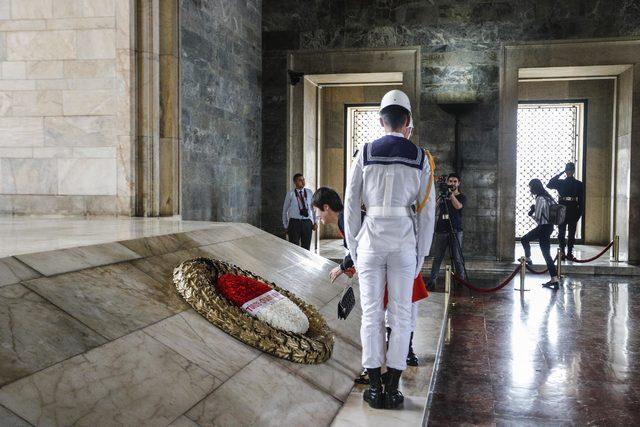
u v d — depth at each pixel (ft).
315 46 43.21
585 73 43.04
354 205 12.01
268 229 44.04
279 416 10.14
